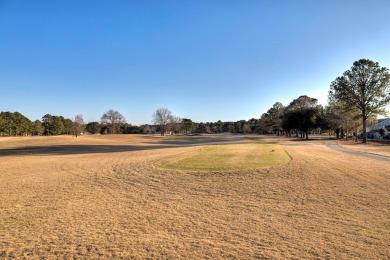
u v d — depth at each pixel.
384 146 39.06
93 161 23.98
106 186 13.29
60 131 120.44
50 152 37.56
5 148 44.69
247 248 6.26
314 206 9.42
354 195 10.56
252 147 30.42
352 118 56.16
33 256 6.01
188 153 25.19
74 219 8.48
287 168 15.87
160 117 128.62
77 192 12.16
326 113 73.88
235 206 9.66
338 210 8.93
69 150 41.22
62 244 6.61
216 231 7.33
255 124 155.25
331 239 6.69
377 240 6.58
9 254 6.12
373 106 49.78
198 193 11.59
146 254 6.02
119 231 7.40
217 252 6.08
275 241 6.62
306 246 6.32
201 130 173.62
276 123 110.12
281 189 11.77
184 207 9.62
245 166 16.64
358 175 14.12
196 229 7.49
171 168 17.00
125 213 9.01
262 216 8.53
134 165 19.39
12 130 101.12
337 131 78.19
